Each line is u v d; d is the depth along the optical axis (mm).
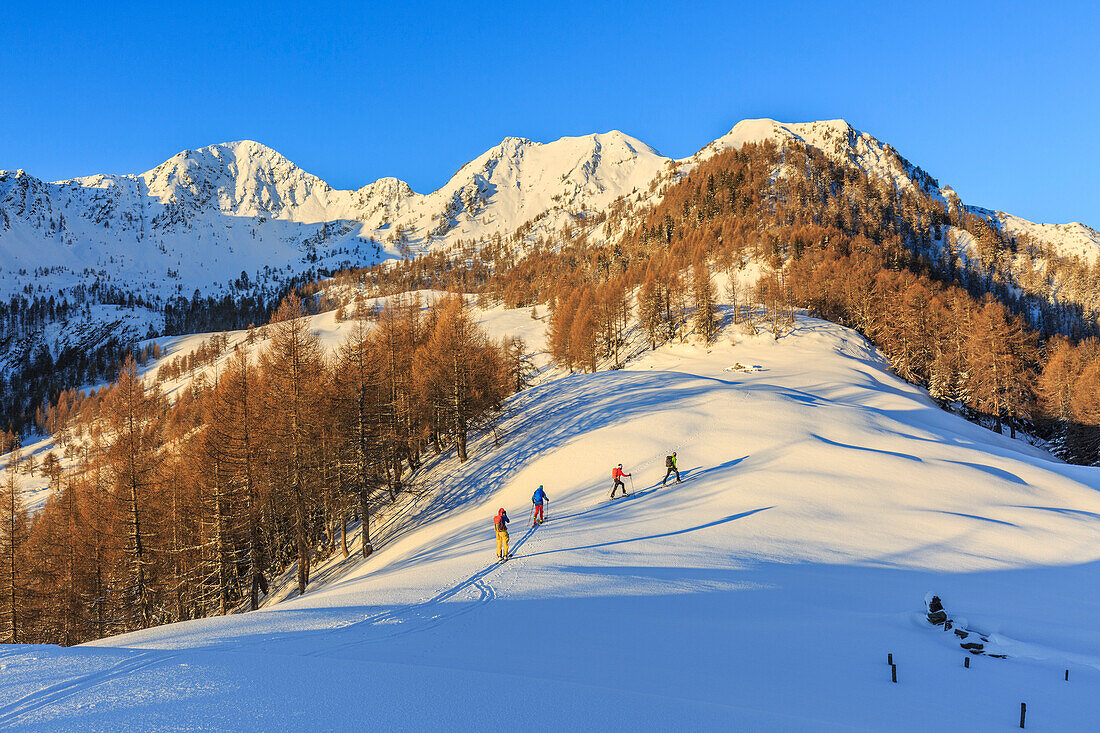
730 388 48750
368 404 38969
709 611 13688
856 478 28359
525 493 34156
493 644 10781
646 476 31484
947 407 82000
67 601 34750
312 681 8094
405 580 17156
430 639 11086
